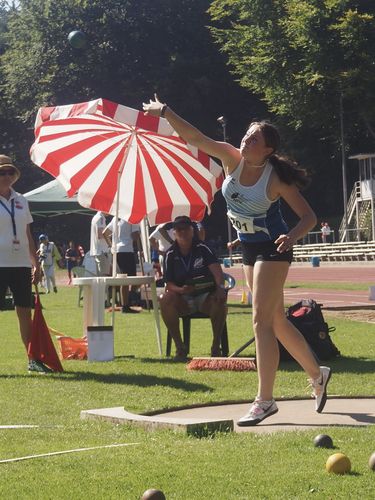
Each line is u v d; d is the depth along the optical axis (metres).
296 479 5.07
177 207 12.88
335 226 64.88
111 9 68.88
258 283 7.10
